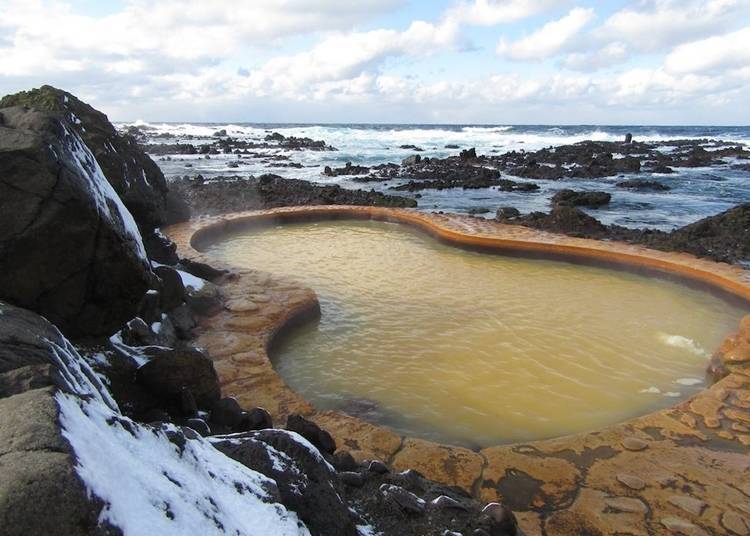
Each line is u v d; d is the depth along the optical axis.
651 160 36.09
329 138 65.38
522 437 5.01
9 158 3.22
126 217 4.16
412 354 6.75
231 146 50.72
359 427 4.71
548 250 11.37
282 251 12.16
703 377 6.20
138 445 1.95
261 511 2.24
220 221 13.75
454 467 4.16
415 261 11.32
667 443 4.52
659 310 8.38
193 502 1.87
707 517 3.61
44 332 2.76
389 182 27.03
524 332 7.47
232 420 3.95
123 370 3.85
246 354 6.11
